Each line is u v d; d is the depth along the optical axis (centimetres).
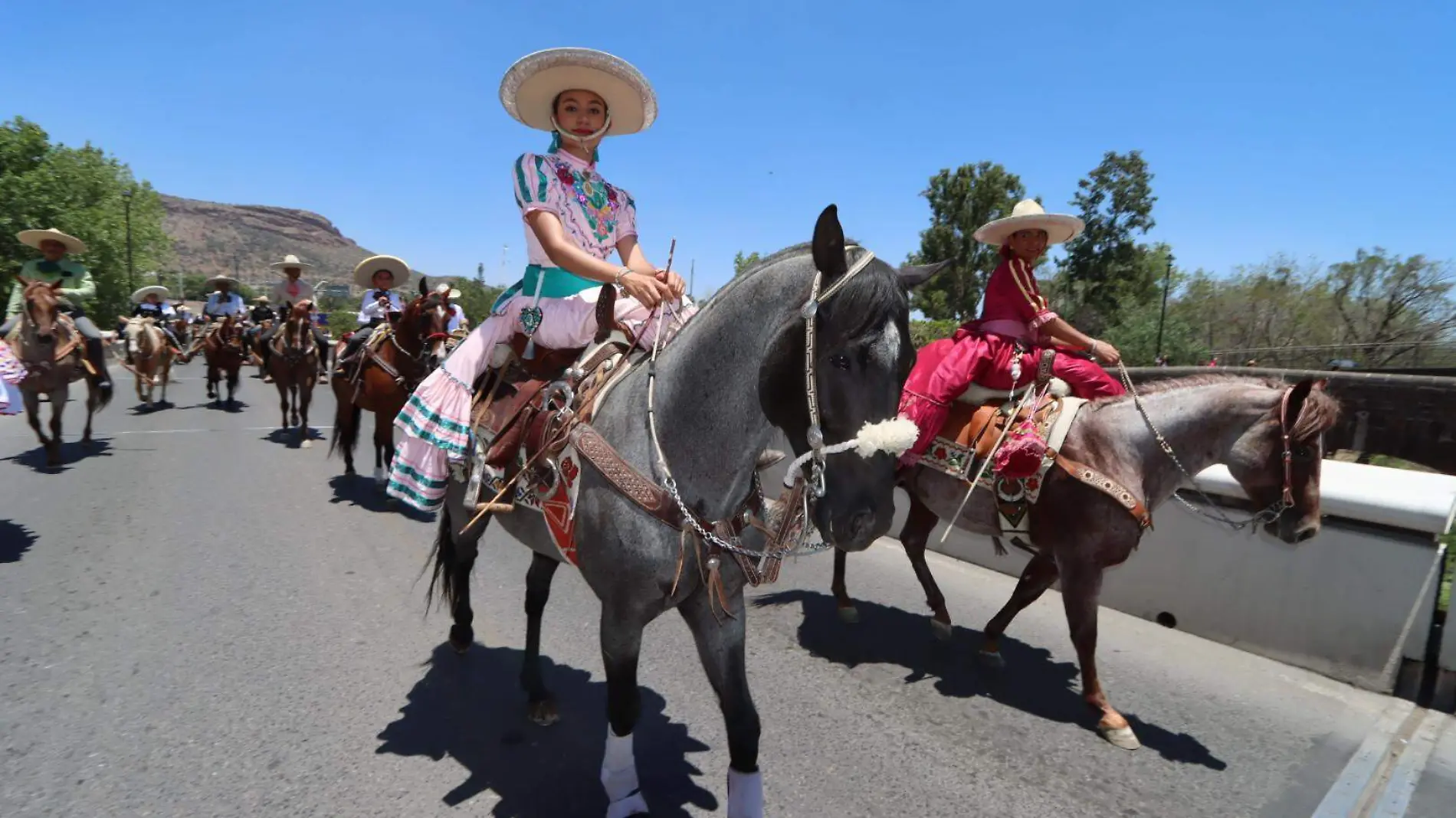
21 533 594
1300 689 394
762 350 210
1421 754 335
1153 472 365
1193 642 452
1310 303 2742
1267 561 428
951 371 394
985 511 399
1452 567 464
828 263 192
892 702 375
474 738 323
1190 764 326
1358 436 556
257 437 1098
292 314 1066
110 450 955
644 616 234
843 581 482
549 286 275
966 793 300
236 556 557
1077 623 358
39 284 827
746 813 233
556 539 248
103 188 3388
